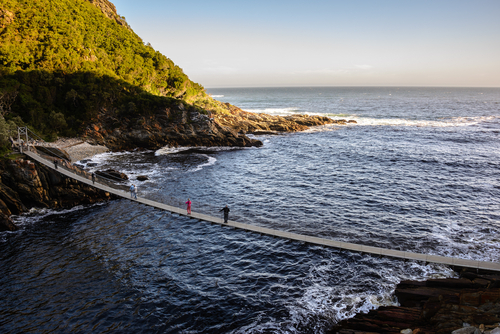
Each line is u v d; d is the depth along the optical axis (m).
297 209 36.59
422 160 59.94
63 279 23.27
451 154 64.62
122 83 79.25
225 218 28.72
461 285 19.78
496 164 56.28
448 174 50.62
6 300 20.77
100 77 75.81
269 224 30.02
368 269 24.23
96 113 69.94
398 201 38.91
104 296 21.36
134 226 32.59
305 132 97.69
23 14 72.25
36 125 60.44
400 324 17.22
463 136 85.69
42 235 30.41
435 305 17.33
